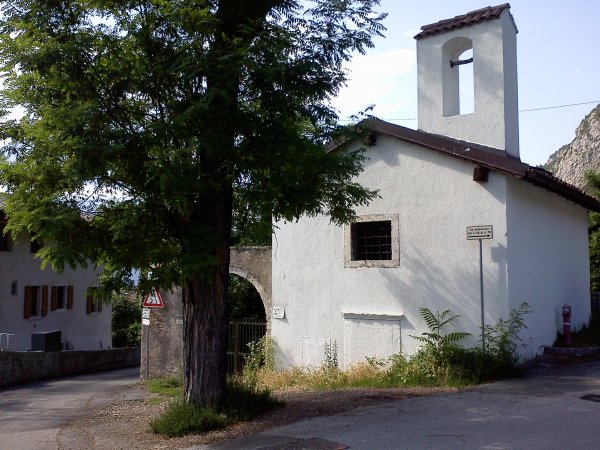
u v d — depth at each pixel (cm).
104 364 2120
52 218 677
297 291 1372
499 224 1103
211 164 756
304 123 815
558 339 1291
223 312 816
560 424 701
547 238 1289
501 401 842
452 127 1308
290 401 920
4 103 745
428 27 1379
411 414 784
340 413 809
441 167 1177
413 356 1143
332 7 767
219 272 811
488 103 1263
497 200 1109
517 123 1302
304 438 690
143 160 716
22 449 788
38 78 734
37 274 2322
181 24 707
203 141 687
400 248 1221
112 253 749
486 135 1260
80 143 675
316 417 790
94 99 711
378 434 691
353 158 827
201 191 720
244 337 1500
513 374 1030
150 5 742
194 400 801
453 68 1378
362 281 1273
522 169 1062
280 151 722
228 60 695
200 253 721
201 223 758
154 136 700
